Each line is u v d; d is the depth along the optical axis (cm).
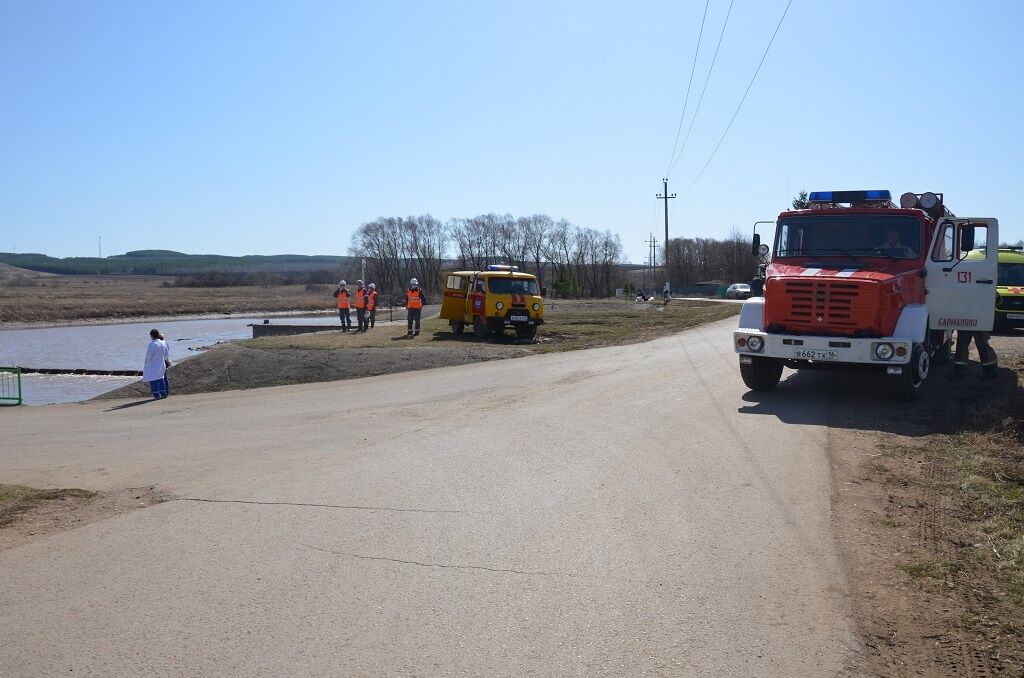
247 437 1180
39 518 752
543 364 1872
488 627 474
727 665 428
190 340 4956
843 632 464
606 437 992
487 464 875
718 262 11912
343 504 740
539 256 11075
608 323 3225
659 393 1323
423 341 2508
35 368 3056
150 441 1216
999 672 421
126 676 426
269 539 646
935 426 1009
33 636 478
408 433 1085
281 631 475
